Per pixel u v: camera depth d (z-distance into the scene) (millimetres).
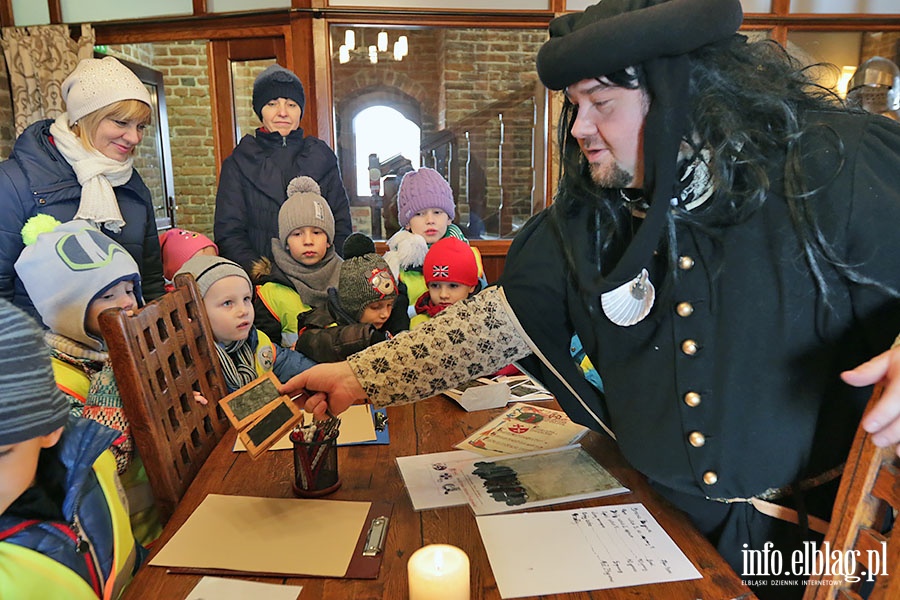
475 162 4008
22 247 1662
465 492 990
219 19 3525
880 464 645
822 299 761
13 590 764
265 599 743
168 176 5133
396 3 3451
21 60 3734
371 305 1934
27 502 816
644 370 866
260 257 2250
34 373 730
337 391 1015
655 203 745
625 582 774
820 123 771
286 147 2438
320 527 895
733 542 872
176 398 1134
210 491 1008
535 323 984
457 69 3807
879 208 710
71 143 1739
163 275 2117
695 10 695
